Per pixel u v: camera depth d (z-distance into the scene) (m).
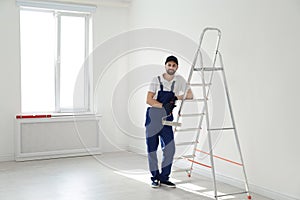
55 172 5.32
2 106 6.00
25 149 6.03
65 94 6.61
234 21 4.61
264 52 4.23
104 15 6.72
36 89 6.46
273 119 4.15
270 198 4.21
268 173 4.24
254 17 4.34
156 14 6.14
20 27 6.17
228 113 4.75
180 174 5.28
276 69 4.09
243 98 4.52
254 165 4.41
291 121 3.95
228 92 4.49
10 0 5.96
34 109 6.46
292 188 3.97
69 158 6.27
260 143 4.32
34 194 4.31
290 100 3.95
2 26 5.94
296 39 3.86
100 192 4.40
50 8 6.22
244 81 4.50
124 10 6.89
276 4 4.07
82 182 4.82
